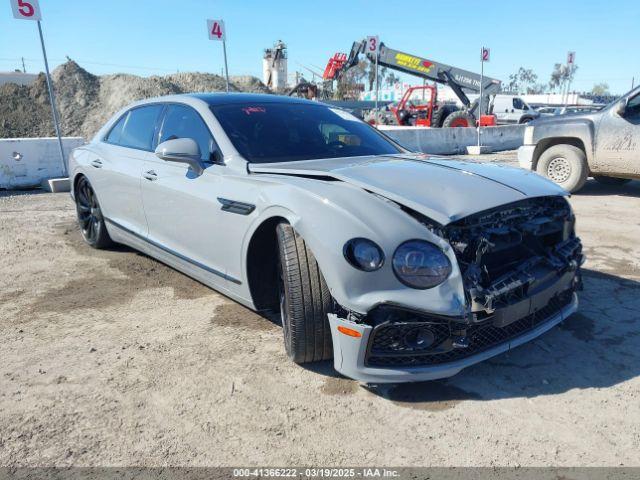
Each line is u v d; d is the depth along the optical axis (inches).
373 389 104.3
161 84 1059.3
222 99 149.8
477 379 107.3
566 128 307.3
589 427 91.7
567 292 118.4
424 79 932.6
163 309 145.6
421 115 872.9
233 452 86.8
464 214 93.6
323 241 95.8
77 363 115.9
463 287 92.7
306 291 100.3
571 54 773.9
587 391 102.6
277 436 90.6
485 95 895.1
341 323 95.8
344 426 93.1
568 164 311.1
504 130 700.0
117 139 184.7
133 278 171.5
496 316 95.8
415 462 83.8
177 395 103.0
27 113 932.0
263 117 143.3
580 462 83.2
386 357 95.4
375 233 92.5
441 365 96.3
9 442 89.7
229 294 129.7
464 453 85.7
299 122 146.3
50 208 288.5
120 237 181.9
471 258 95.9
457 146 624.4
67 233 231.8
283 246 103.2
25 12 334.3
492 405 98.6
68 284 166.7
